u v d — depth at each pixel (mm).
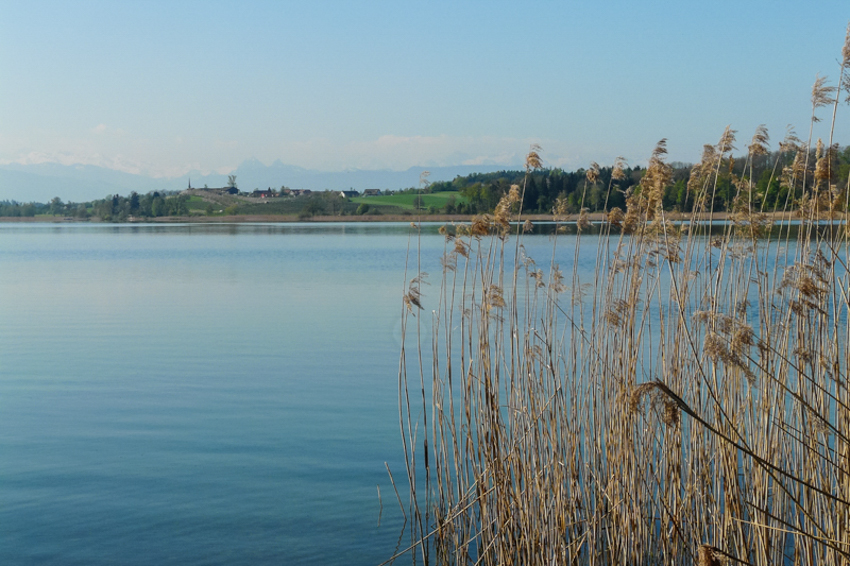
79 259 53969
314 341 19438
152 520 8305
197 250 64188
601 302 7289
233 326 22234
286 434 11367
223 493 9062
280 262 48500
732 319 5000
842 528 5125
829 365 5832
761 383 5969
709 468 6082
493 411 6621
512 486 6652
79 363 16875
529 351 6859
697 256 6969
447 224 6848
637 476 6277
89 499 8930
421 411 12219
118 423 12102
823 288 5613
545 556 6461
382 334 20203
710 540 6293
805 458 5523
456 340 18094
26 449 10797
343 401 13234
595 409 6832
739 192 6277
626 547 6277
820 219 5648
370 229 111000
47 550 7605
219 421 12164
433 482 9203
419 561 7301
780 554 5836
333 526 8094
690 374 6535
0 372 15945
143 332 21250
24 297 30453
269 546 7594
